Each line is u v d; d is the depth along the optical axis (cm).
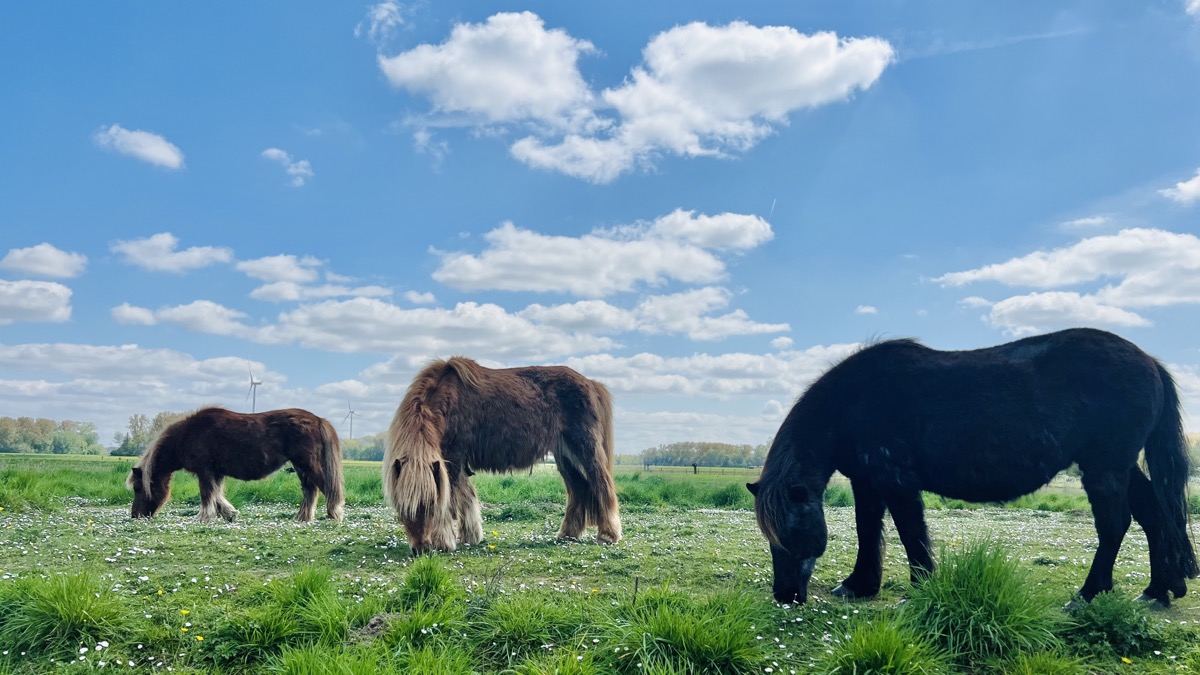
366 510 1478
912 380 641
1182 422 627
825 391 677
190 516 1338
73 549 856
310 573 611
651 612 533
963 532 1165
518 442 1002
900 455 638
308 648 509
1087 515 1529
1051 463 603
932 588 542
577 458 1038
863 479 675
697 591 689
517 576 747
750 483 667
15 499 1334
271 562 809
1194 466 648
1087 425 596
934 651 484
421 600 565
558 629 536
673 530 1142
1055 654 484
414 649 508
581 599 606
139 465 1287
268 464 1266
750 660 477
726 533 1110
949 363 640
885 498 657
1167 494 619
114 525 1101
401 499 848
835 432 668
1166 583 614
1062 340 622
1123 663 486
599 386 1124
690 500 1761
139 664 511
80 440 10019
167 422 1316
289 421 1275
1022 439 600
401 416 908
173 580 692
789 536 632
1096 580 595
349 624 548
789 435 671
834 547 966
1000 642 491
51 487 1658
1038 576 754
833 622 559
